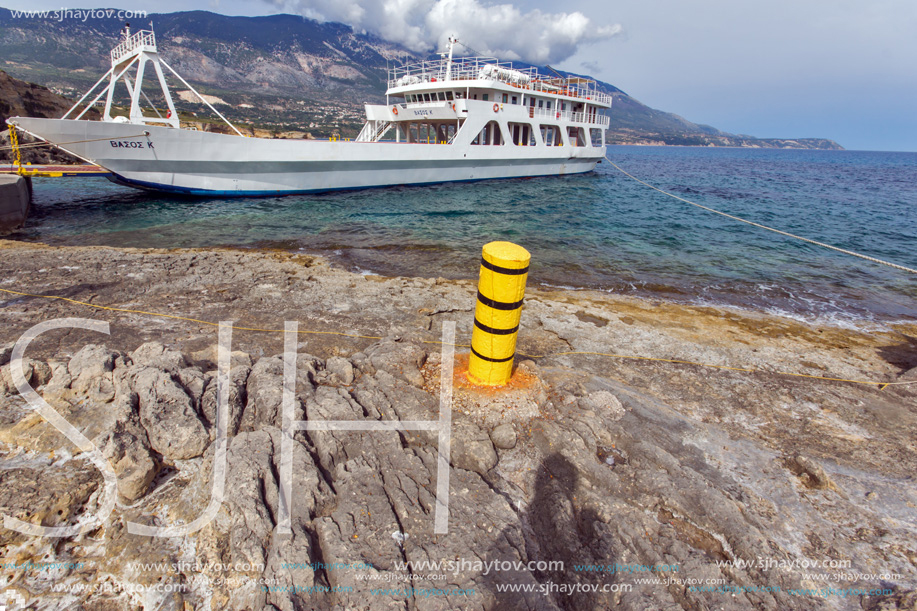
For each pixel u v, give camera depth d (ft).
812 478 11.76
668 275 36.60
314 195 72.64
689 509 10.07
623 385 16.72
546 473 10.75
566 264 39.17
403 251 42.11
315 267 33.73
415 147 77.66
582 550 8.86
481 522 8.83
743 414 15.12
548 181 102.94
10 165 71.67
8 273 27.25
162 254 34.94
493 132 88.48
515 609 7.24
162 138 57.98
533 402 12.57
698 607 7.91
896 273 38.68
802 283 35.29
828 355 21.31
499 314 12.08
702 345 21.53
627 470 11.09
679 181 123.44
